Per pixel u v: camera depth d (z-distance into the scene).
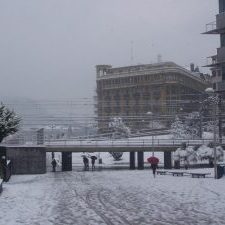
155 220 16.58
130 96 154.75
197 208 19.64
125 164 77.88
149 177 43.31
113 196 25.45
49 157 93.19
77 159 89.50
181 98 146.25
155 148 67.44
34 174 54.25
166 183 34.16
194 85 157.12
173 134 89.88
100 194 26.78
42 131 63.50
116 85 158.50
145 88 151.62
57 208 20.03
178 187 30.20
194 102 100.19
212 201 21.89
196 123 90.62
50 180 42.12
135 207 20.33
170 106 112.81
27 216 17.56
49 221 16.39
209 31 71.88
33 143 62.69
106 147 65.69
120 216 17.58
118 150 66.25
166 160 67.56
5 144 60.19
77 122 87.88
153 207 20.25
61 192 28.19
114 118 94.31
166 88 147.00
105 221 16.36
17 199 23.66
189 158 63.50
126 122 106.25
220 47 71.12
